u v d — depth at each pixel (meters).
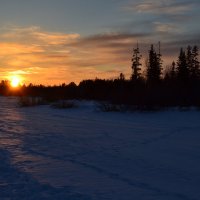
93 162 14.39
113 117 36.53
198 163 14.17
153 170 13.00
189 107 41.75
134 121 32.69
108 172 12.70
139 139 20.97
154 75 69.19
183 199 9.72
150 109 40.53
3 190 10.39
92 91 63.66
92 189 10.58
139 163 14.20
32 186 10.82
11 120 33.75
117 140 20.58
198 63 74.88
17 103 61.91
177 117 35.03
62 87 76.12
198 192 10.33
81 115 39.16
